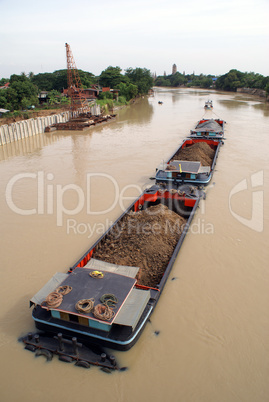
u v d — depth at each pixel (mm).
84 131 43812
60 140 37938
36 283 11758
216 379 8188
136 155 29000
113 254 12469
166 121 50406
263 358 8734
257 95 103562
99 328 8523
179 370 8422
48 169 25578
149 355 8828
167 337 9422
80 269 10164
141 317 9078
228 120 48938
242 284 11586
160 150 30609
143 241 12844
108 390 7906
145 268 11852
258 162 25734
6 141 36094
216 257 13094
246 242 14156
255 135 36750
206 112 60406
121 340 8281
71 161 27797
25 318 10109
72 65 54250
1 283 11773
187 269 12352
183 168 20094
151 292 10117
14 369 8438
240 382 8109
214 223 15758
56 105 67875
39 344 8961
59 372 8344
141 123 49312
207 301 10789
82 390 7910
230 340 9305
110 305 8602
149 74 119062
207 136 32875
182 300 10836
